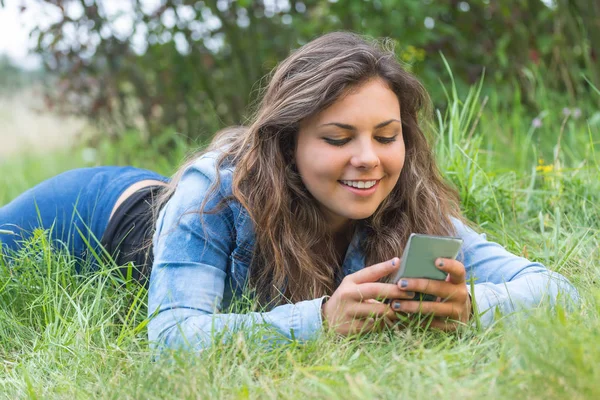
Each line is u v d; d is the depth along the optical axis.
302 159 1.76
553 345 1.39
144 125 4.80
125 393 1.46
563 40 4.00
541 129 3.46
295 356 1.59
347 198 1.74
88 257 2.20
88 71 4.66
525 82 4.09
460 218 2.10
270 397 1.39
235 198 1.82
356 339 1.64
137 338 1.83
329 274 1.90
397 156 1.75
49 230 2.30
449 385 1.33
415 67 4.07
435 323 1.70
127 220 2.19
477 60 4.27
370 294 1.64
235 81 4.49
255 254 1.85
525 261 1.94
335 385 1.37
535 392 1.29
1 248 2.18
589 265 2.08
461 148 2.68
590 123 3.26
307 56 1.76
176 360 1.51
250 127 1.88
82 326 1.84
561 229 2.39
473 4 4.23
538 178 2.82
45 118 7.70
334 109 1.69
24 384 1.65
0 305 2.07
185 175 1.90
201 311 1.73
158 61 4.50
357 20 4.09
